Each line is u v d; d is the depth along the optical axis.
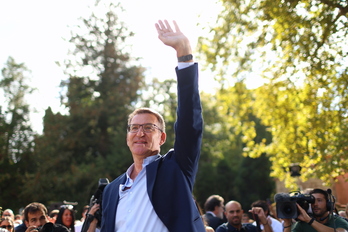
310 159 12.47
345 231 5.93
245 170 39.97
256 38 12.21
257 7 11.55
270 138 38.66
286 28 11.44
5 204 36.06
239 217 7.42
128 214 2.90
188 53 3.00
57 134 34.38
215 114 41.03
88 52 36.38
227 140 45.22
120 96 35.00
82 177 31.23
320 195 6.10
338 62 11.16
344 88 11.08
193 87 2.92
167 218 2.79
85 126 35.03
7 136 38.81
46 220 6.98
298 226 5.98
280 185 26.58
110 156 32.47
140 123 3.16
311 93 12.48
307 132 12.95
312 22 10.71
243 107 14.79
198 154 3.01
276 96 13.84
